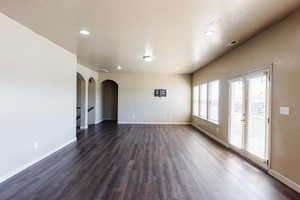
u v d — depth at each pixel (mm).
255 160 3814
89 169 3453
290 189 2740
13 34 3096
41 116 3926
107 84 10750
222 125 5461
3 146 2936
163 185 2842
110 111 10766
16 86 3195
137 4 2508
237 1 2416
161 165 3684
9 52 3027
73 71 5434
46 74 4082
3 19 2891
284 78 2943
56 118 4555
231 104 4953
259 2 2441
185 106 9352
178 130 7645
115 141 5684
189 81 9328
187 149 4855
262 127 3607
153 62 6488
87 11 2734
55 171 3346
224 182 2963
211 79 6434
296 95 2697
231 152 4598
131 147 5012
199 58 5816
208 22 3100
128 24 3195
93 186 2797
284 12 2740
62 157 4133
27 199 2434
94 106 9062
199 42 4184
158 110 9344
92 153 4445
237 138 4625
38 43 3771
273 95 3217
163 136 6473
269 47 3311
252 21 3055
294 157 2729
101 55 5496
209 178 3105
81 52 5191
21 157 3334
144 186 2805
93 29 3449
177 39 3980
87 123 8203
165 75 9320
